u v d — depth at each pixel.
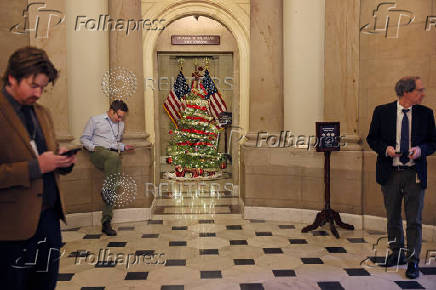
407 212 3.86
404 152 3.73
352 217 5.57
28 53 2.04
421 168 3.78
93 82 6.00
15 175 1.99
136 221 6.03
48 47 5.32
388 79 5.31
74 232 5.44
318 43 5.93
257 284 3.70
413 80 3.77
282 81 6.09
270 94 6.02
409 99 3.82
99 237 5.20
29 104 2.15
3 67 5.09
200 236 5.23
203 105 9.74
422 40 5.03
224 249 4.70
